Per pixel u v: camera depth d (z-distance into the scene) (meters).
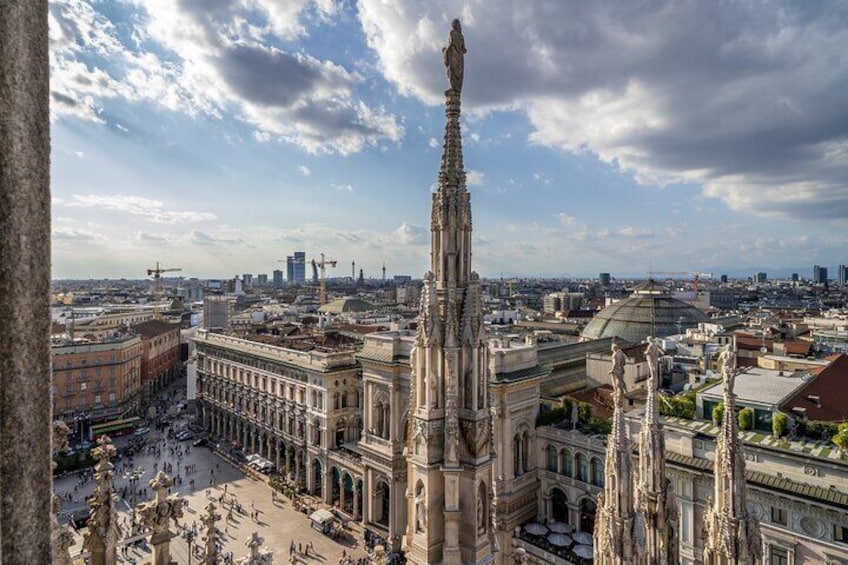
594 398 64.44
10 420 3.54
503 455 56.78
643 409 54.06
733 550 14.88
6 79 3.52
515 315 168.00
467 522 14.05
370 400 68.94
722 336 93.06
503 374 56.94
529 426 60.09
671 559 17.42
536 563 52.16
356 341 104.56
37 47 3.79
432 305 14.50
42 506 3.76
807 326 126.50
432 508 14.28
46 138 3.88
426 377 14.41
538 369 60.97
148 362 148.88
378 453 65.81
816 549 34.78
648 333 115.12
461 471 14.09
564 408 60.31
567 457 57.81
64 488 79.25
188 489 81.25
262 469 88.75
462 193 14.84
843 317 146.00
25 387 3.65
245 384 101.31
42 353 3.81
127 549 53.97
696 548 40.94
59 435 9.12
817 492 35.03
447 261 14.62
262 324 145.00
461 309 14.56
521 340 83.12
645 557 17.44
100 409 118.88
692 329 112.31
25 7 3.68
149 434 114.12
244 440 100.81
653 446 17.42
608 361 71.62
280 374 90.75
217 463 95.25
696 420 46.59
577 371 79.19
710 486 40.34
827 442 39.12
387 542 63.34
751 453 38.78
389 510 66.00
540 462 59.69
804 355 80.56
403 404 64.50
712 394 46.19
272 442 93.81
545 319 175.25
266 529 67.88
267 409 94.31
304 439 84.81
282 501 77.56
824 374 51.16
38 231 3.78
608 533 17.53
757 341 89.81
